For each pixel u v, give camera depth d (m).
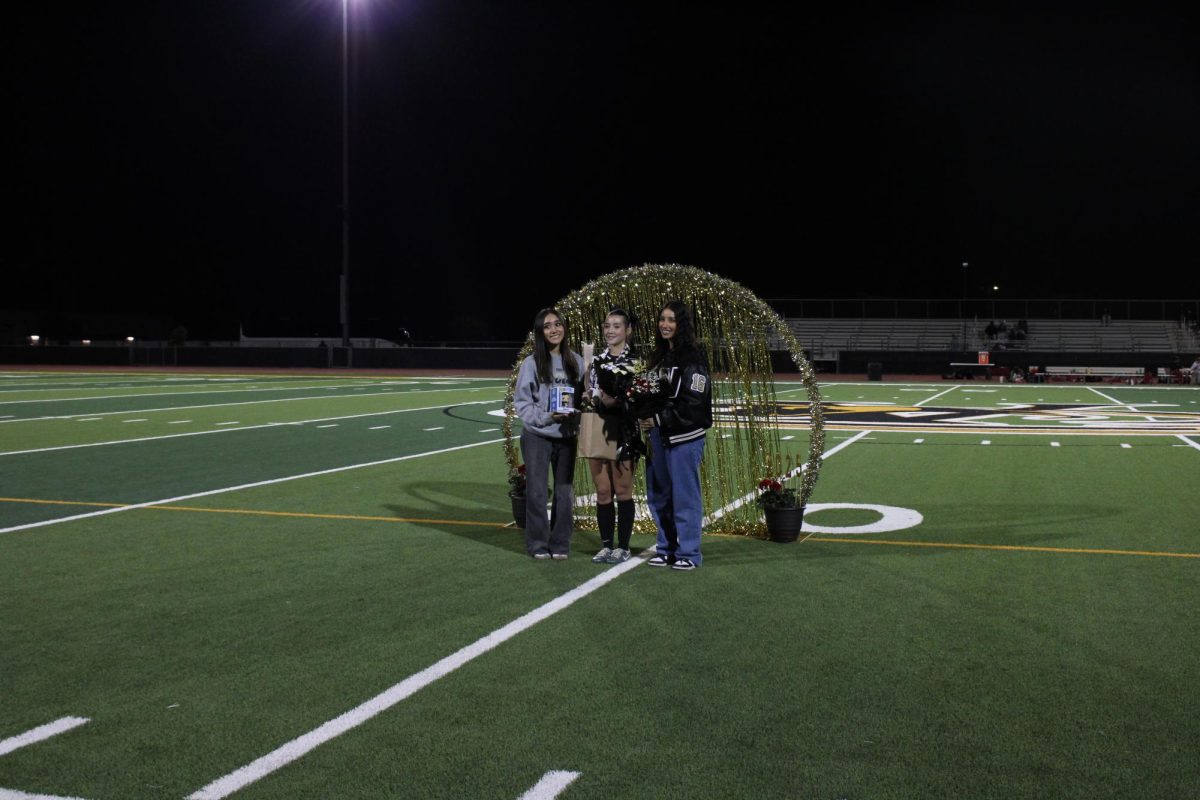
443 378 37.72
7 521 8.27
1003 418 19.39
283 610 5.64
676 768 3.61
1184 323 48.16
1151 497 9.55
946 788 3.46
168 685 4.46
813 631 5.22
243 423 17.25
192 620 5.45
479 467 11.69
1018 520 8.38
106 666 4.71
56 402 22.23
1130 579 6.32
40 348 50.94
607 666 4.68
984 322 49.91
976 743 3.82
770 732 3.92
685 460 6.49
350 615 5.54
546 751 3.76
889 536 7.72
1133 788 3.46
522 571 6.57
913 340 50.03
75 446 13.63
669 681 4.48
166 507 8.97
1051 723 4.01
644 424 6.52
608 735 3.90
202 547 7.30
